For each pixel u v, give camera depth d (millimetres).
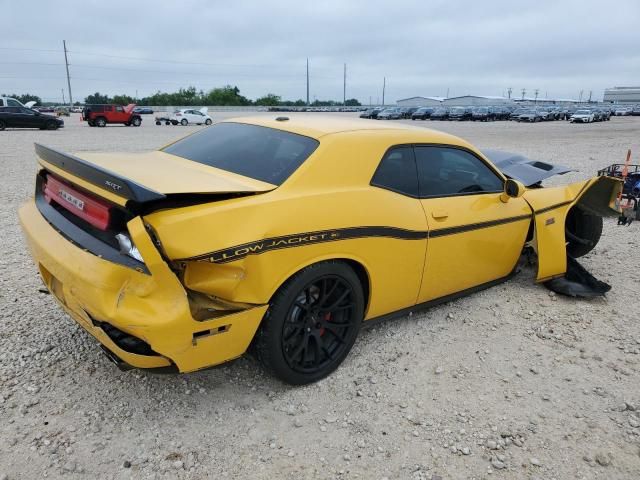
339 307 3322
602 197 5008
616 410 3225
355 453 2766
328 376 3414
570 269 5020
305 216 2955
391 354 3725
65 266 2711
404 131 3789
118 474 2527
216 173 3223
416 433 2936
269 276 2822
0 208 7555
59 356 3428
